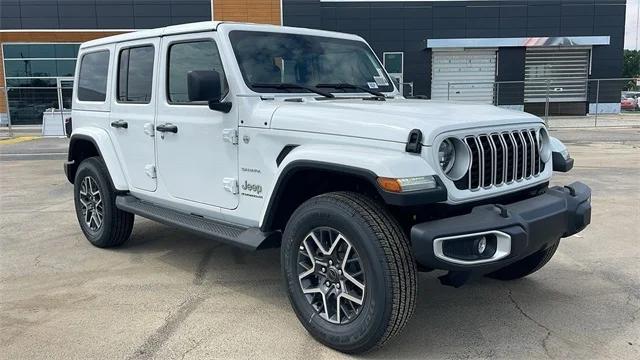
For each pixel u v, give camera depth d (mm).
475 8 27344
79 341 3688
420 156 3172
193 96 3781
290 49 4500
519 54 27656
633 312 4094
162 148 4773
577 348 3547
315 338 3615
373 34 27312
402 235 3223
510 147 3648
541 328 3842
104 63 5574
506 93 26609
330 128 3498
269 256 5527
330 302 3510
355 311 3365
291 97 4195
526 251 3301
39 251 5758
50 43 26047
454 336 3725
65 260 5441
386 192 3033
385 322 3166
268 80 4203
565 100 28219
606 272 4957
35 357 3471
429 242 3047
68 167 6152
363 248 3180
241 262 5336
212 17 25453
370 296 3199
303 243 3568
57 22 25375
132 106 5109
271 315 4074
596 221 6703
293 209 3887
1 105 25891
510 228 3189
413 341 3648
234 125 4082
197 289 4621
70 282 4812
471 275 3234
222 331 3814
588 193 3939
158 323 3955
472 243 3156
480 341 3650
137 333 3797
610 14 27594
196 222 4477
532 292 4512
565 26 27672
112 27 25547
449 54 27625
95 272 5070
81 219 5961
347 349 3391
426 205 3375
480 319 3998
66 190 9453
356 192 3529
